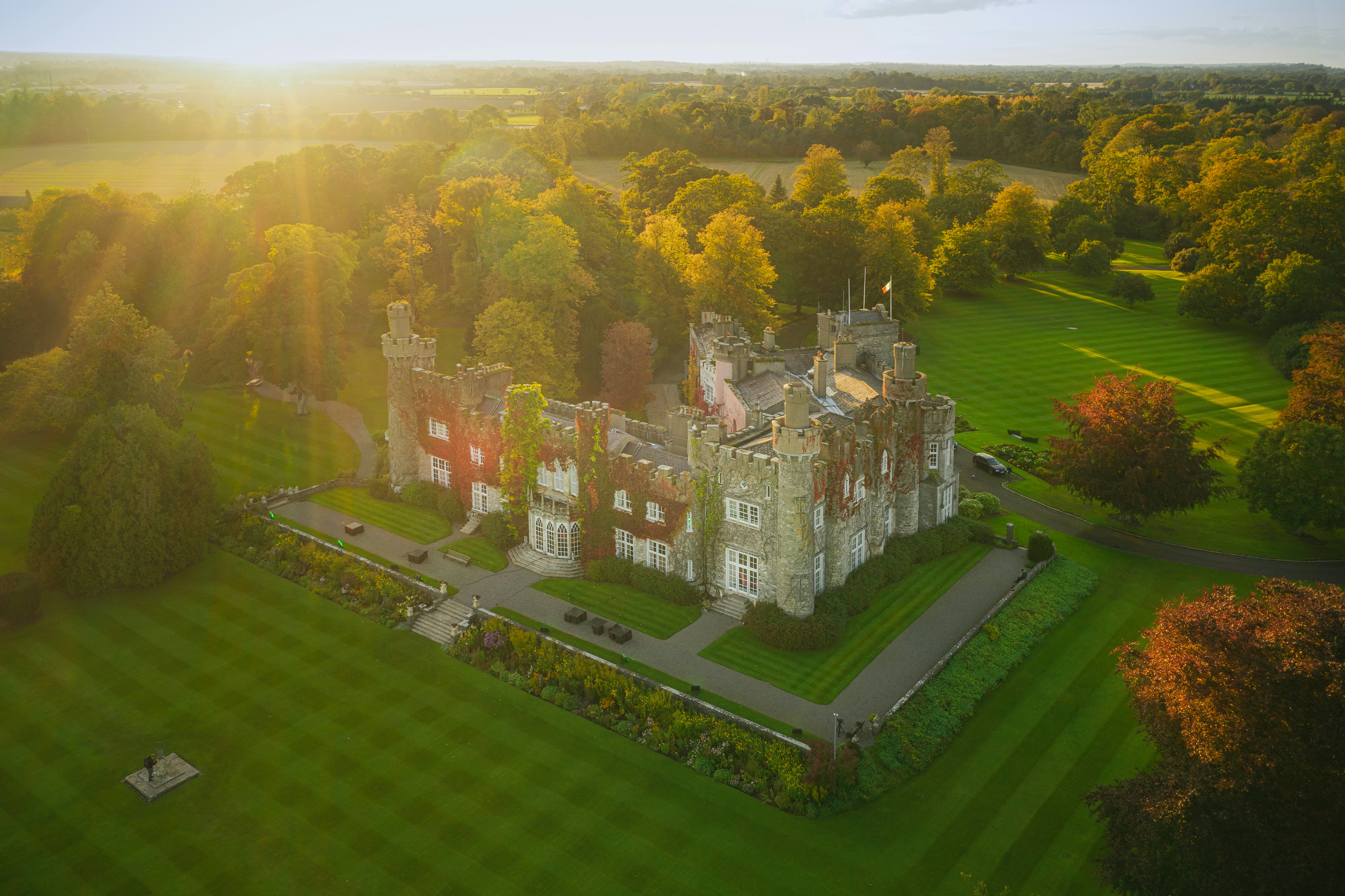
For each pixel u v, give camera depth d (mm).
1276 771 36375
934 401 79375
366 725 57500
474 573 75062
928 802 51281
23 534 80562
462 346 126438
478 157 169625
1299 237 162750
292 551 76812
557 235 115312
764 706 58406
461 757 54719
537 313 111062
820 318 99938
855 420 73312
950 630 67562
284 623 68812
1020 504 91625
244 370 112375
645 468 70812
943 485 79875
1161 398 81750
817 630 64375
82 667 62938
